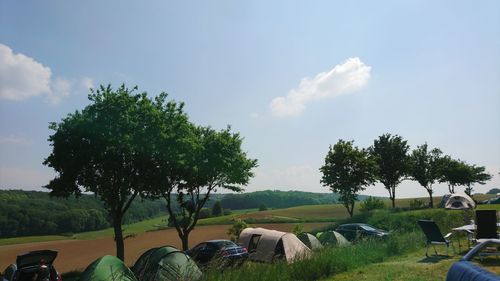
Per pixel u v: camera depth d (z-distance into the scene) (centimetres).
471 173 5600
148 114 2719
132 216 13075
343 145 3938
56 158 2508
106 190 2628
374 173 3988
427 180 5462
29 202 10575
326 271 1280
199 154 3100
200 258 1931
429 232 1580
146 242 5100
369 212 3544
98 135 2519
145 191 2842
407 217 3142
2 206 9288
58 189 2536
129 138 2542
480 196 7812
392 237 1781
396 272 1188
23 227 9306
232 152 3212
